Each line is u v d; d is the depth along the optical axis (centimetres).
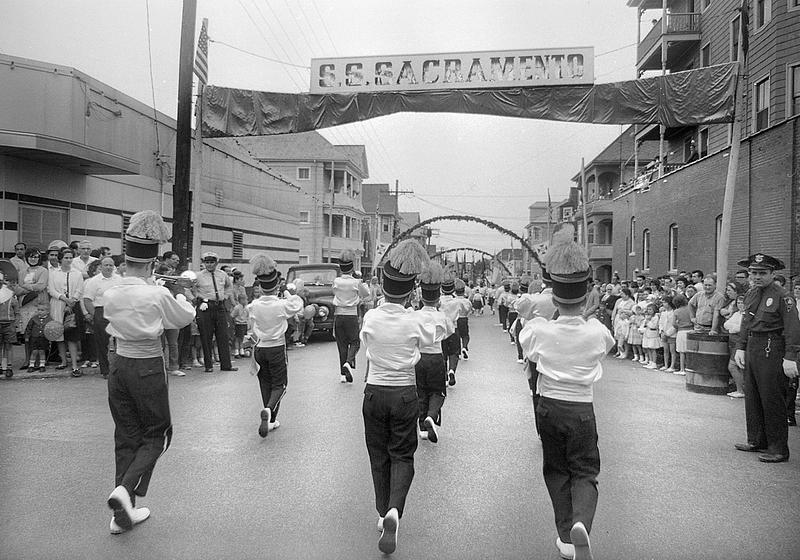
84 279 1106
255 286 929
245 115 1569
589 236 4516
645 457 653
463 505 507
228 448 657
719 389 1036
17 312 1053
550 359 415
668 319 1305
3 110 1312
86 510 481
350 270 1074
